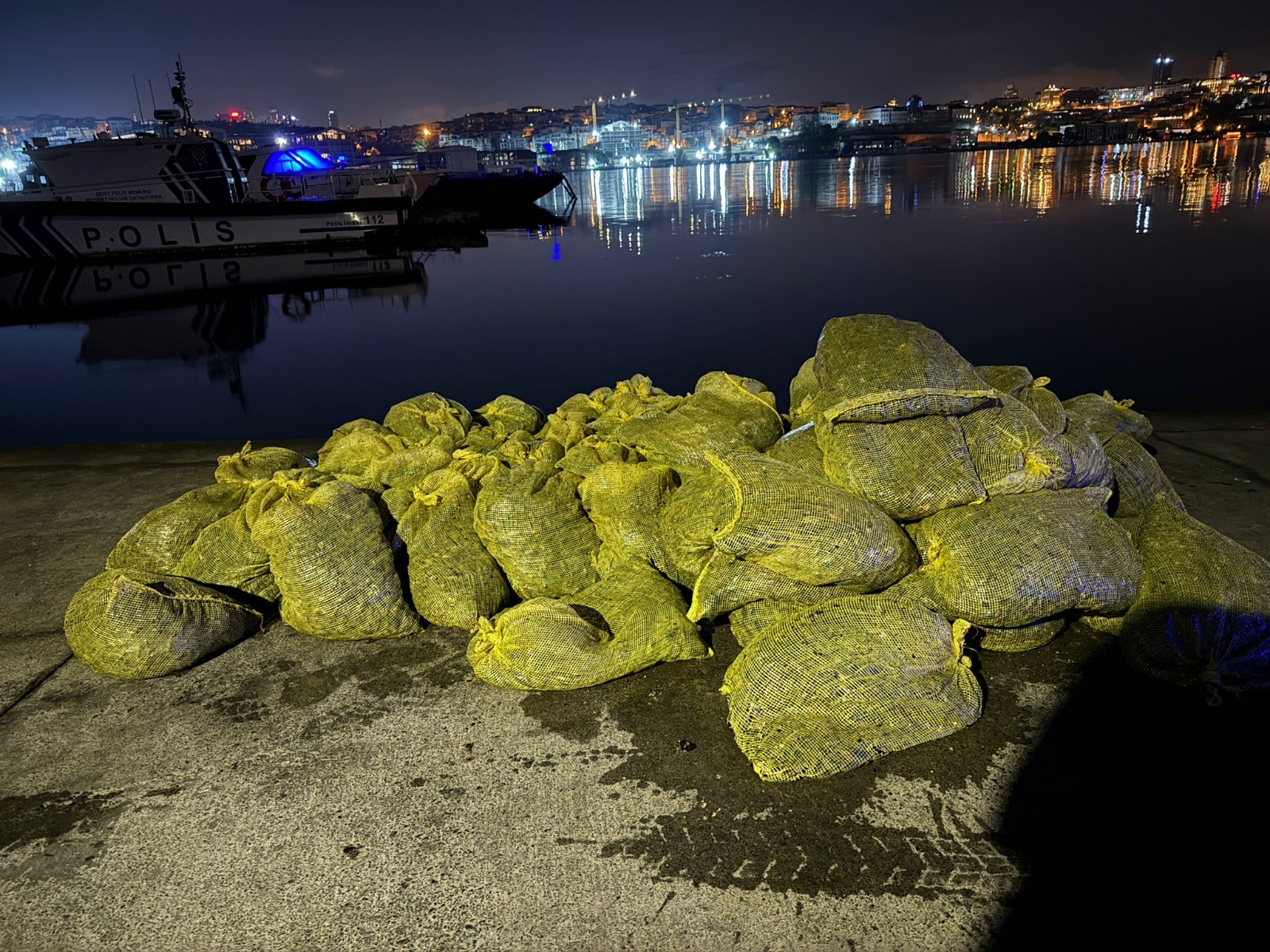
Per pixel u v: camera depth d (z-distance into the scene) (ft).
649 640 9.64
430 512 11.96
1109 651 10.05
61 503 17.11
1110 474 11.32
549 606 9.73
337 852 7.23
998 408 10.66
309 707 9.51
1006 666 9.80
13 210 85.35
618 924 6.39
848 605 8.92
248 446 13.84
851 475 10.34
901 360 11.10
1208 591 9.28
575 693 9.53
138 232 91.20
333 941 6.33
